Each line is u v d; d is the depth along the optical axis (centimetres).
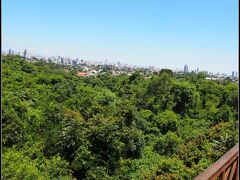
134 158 3150
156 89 4784
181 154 2903
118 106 3975
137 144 3170
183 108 4572
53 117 3127
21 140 2783
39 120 3091
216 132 3203
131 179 2714
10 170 2058
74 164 2512
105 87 5619
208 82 5275
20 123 2844
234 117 4319
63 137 2662
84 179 2539
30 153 2578
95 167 2578
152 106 4528
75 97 4094
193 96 4619
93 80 5816
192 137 3647
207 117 4412
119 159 2877
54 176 2270
